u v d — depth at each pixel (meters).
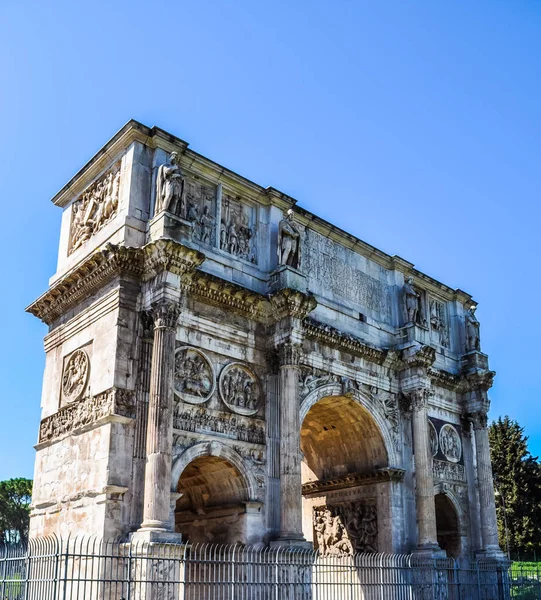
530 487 73.56
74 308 32.50
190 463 30.75
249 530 29.62
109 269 29.45
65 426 30.12
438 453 41.09
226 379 30.97
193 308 30.48
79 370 30.39
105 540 25.31
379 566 29.77
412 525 37.31
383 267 41.91
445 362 43.75
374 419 37.28
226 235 33.56
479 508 42.16
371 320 39.38
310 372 34.59
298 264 34.22
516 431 75.69
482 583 37.66
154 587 23.95
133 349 28.53
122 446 26.89
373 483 37.88
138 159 31.33
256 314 32.81
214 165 33.31
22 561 22.25
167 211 29.52
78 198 35.66
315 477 41.47
